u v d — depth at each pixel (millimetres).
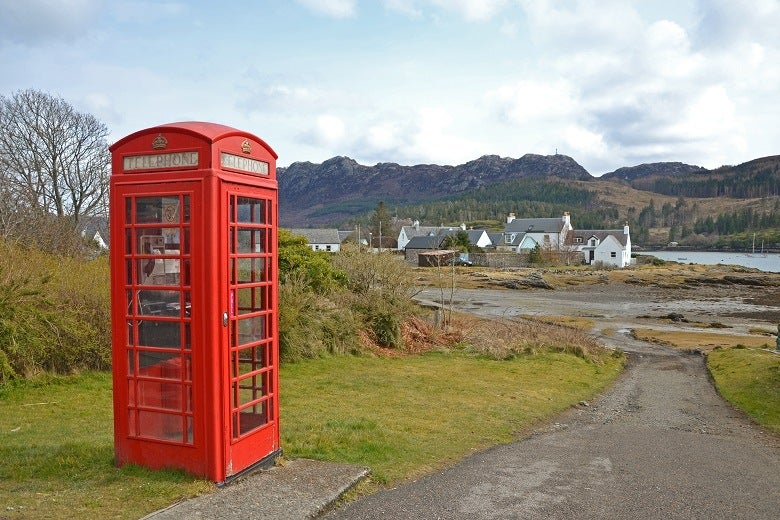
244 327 6477
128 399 6418
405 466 7863
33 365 11672
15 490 5848
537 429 11484
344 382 14539
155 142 6098
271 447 7043
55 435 8344
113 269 6379
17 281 11531
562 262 98125
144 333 6305
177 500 5680
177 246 6066
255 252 6629
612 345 29375
